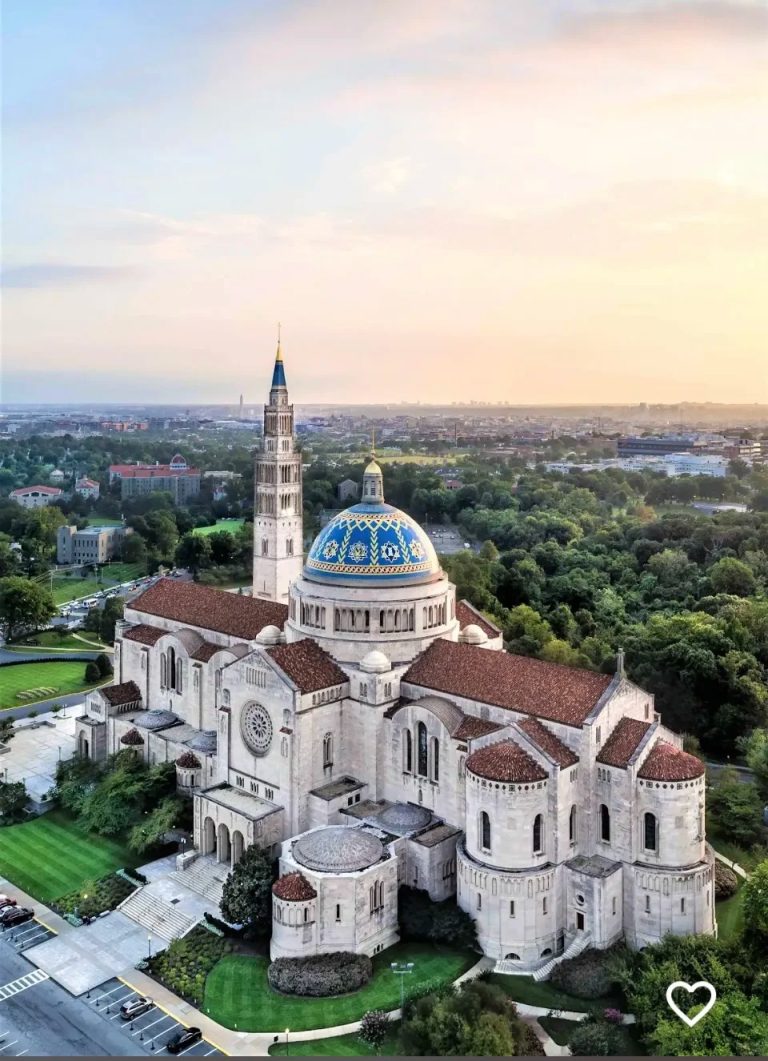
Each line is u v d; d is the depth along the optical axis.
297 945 96.25
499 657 114.50
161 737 135.38
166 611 152.12
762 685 153.50
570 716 102.12
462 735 107.56
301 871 99.12
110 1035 86.75
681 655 154.62
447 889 105.75
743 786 124.81
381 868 99.88
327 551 124.19
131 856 120.56
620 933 99.00
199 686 138.25
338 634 120.25
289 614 130.75
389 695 115.81
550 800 98.38
